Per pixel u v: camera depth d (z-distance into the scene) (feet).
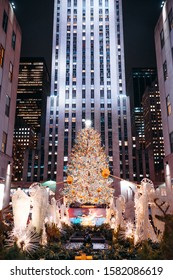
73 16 310.45
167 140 87.71
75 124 280.31
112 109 284.82
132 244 36.65
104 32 305.94
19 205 31.55
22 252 22.41
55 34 331.16
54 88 324.60
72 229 64.64
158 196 36.42
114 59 298.97
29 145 553.64
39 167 331.57
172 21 83.92
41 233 36.45
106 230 60.18
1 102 79.71
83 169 86.33
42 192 38.37
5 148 83.92
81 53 300.40
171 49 84.28
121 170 294.66
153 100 544.21
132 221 50.85
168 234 23.25
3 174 79.30
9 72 89.10
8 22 87.97
